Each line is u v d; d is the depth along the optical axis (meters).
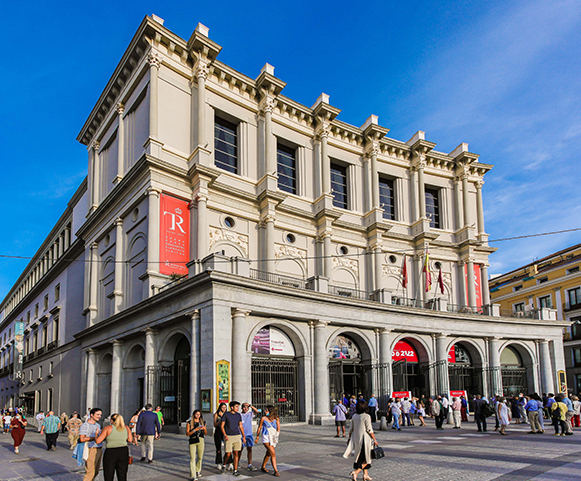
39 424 32.34
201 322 19.69
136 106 29.47
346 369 26.53
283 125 33.00
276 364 22.38
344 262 33.44
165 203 25.81
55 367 38.12
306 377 22.86
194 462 10.76
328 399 23.08
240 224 28.98
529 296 51.03
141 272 25.67
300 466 12.12
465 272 38.69
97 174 34.19
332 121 34.75
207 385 18.72
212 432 17.98
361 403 10.22
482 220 40.72
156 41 27.64
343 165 36.31
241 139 30.67
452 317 29.48
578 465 11.02
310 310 23.17
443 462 11.96
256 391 21.33
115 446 8.77
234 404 11.67
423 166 38.81
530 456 12.62
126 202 28.06
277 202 30.03
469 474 10.27
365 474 9.88
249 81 31.05
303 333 23.23
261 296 21.11
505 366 32.56
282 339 23.05
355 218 35.12
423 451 14.05
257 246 29.45
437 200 40.75
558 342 33.91
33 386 44.41
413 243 37.31
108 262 30.58
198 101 28.14
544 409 26.72
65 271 39.78
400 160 38.56
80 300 34.59
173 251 25.48
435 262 38.03
